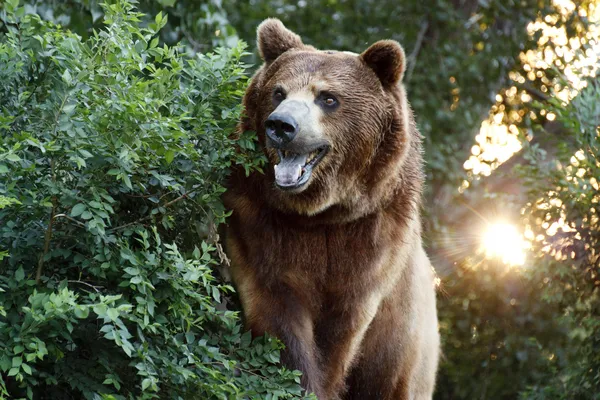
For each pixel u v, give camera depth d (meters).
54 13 14.75
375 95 10.66
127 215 10.08
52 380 8.98
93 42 10.02
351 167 10.55
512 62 24.47
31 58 9.67
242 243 10.66
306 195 10.38
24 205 8.92
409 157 11.28
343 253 10.70
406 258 11.31
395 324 11.92
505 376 19.02
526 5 24.56
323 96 10.38
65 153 8.91
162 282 9.30
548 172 17.23
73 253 9.46
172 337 9.16
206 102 10.28
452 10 23.95
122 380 9.44
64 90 9.04
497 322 19.27
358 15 23.78
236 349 9.95
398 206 11.08
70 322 8.74
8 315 8.78
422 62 23.39
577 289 16.41
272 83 10.50
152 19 15.47
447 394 19.48
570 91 17.00
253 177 10.53
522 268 17.42
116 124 9.08
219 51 10.63
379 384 12.09
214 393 9.13
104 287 9.52
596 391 15.60
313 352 10.84
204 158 10.14
